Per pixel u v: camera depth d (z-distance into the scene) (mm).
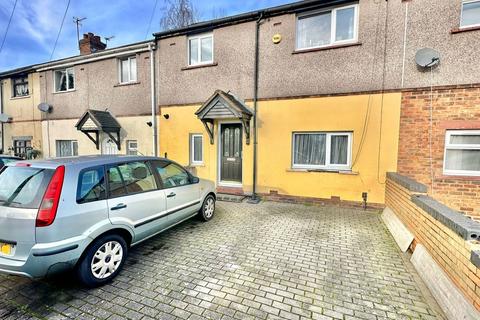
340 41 6586
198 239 4445
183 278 3184
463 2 5516
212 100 7117
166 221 4133
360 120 6352
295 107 6988
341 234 4719
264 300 2756
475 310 2137
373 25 6102
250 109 7520
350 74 6391
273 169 7324
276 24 7066
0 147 13086
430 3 5637
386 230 4934
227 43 7711
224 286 3016
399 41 5922
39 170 2830
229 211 6238
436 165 5750
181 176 4730
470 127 5457
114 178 3326
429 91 5738
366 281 3141
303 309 2615
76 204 2762
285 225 5199
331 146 6805
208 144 8219
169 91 8750
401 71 5938
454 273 2570
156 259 3689
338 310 2602
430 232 3238
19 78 12352
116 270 3178
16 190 2781
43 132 11695
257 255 3842
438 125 5703
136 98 9430
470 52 5422
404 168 6031
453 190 5609
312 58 6738
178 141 8727
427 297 2816
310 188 6926
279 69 7109
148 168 3979
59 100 11156
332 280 3160
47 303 2688
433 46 5668
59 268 2623
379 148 6219
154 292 2893
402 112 5992
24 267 2500
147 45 8891
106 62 9945
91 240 2861
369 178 6348
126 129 9703
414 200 3832
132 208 3438
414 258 3555
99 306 2645
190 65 8508
